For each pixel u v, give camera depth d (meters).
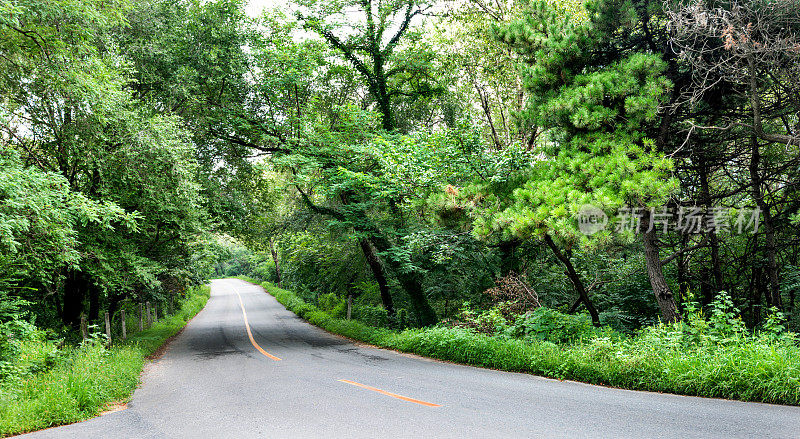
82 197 9.82
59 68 9.80
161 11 14.58
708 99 10.39
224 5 15.61
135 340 16.67
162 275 18.36
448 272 16.03
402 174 12.78
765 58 8.33
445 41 17.88
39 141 11.87
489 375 8.95
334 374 9.75
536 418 5.54
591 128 9.48
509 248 15.40
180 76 14.21
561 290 15.80
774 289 12.25
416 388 7.82
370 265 19.28
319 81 17.73
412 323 18.19
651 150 9.20
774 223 13.43
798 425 4.75
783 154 12.37
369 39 17.50
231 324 25.41
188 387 9.19
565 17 11.26
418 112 19.72
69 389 7.46
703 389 6.41
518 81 16.12
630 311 14.55
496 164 11.21
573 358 8.37
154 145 11.92
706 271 15.09
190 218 14.02
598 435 4.75
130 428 6.07
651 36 10.43
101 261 12.45
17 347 8.87
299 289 39.38
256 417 6.29
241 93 16.53
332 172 15.42
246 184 18.98
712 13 8.24
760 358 6.15
